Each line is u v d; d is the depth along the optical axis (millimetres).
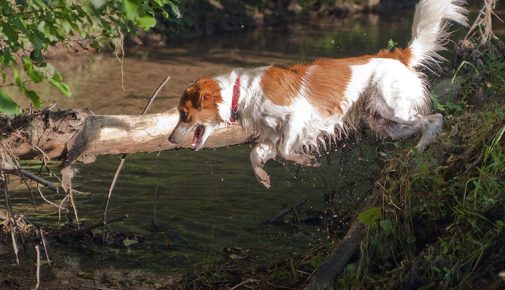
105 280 7359
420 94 7445
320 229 8719
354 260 6758
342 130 7715
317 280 6496
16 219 7684
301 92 7086
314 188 9922
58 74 5723
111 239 8367
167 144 7801
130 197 9688
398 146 7695
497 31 21828
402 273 6082
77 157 7414
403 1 33219
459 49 9039
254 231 8711
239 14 26281
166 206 9430
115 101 14391
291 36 24141
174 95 15125
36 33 5711
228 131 8086
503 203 6062
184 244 8336
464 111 7730
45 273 7457
